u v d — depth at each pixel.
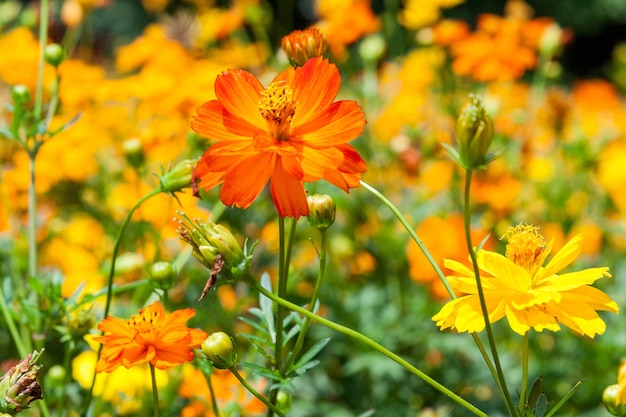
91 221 1.04
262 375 0.65
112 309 0.84
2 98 1.19
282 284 0.65
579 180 1.13
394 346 0.90
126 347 0.63
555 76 1.18
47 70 1.10
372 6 3.19
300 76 0.63
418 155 1.07
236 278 0.63
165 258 0.91
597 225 1.11
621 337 0.90
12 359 0.89
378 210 1.06
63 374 0.78
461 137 0.59
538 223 1.08
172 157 1.04
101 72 1.16
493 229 1.04
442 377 0.91
